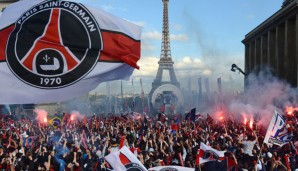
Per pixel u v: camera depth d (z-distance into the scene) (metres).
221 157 17.47
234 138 29.36
